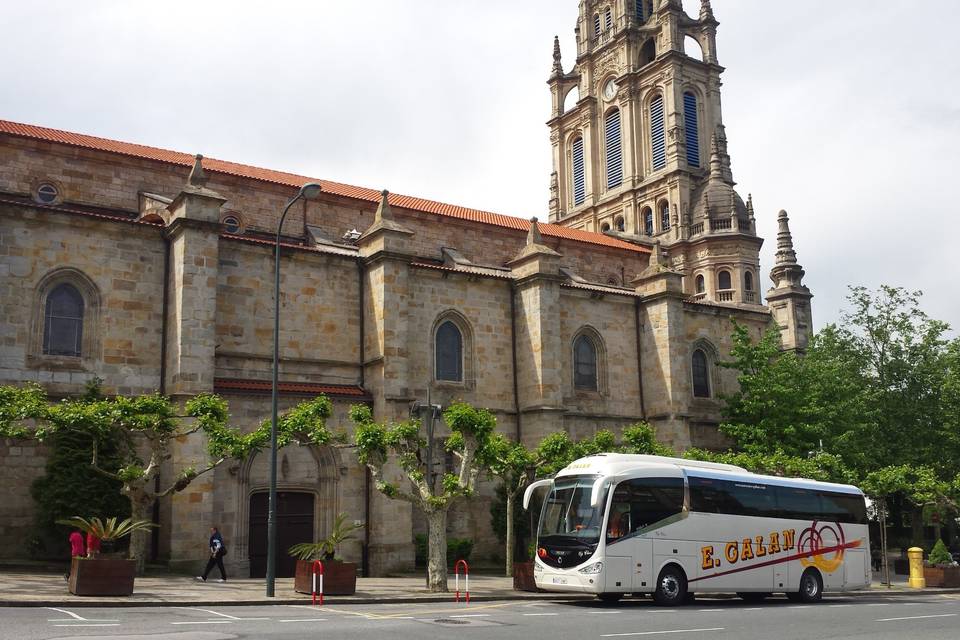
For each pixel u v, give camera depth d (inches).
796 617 1008.9
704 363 2352.4
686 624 898.7
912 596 1529.3
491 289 1969.7
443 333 1903.3
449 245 2274.9
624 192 3700.8
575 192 4010.8
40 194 1765.5
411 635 749.9
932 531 2738.7
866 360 2406.5
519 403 1951.3
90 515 1362.0
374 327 1745.8
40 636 680.4
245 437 1284.4
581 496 1183.6
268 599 1064.2
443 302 1892.2
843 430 2202.3
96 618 828.6
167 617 856.9
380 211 1791.3
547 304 1945.1
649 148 3695.9
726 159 3688.5
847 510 1428.4
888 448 2321.6
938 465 2289.6
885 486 1764.3
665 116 3622.0
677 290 2161.7
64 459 1379.2
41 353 1440.7
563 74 4158.5
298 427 1317.7
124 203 1850.4
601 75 3941.9
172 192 1911.9
